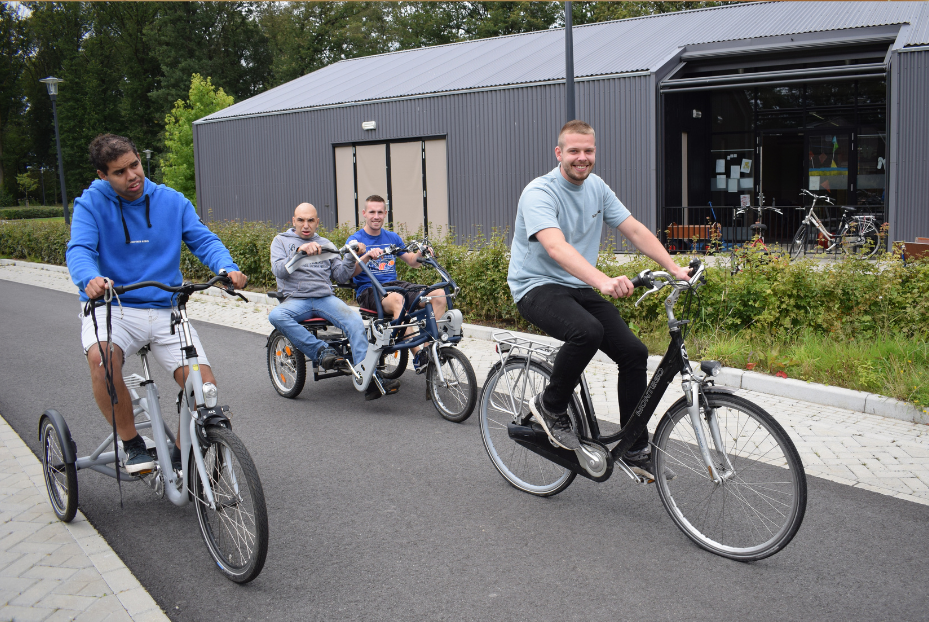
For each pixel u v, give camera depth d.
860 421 5.16
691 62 16.22
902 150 12.70
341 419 5.66
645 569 3.29
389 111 18.56
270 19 56.44
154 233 3.79
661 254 3.78
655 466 3.63
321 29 51.50
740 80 13.82
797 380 5.82
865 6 15.91
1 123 66.25
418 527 3.76
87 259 3.48
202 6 54.03
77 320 10.34
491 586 3.17
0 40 65.56
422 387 6.58
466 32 46.06
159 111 56.72
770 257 7.14
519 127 16.48
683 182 16.59
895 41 13.16
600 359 7.13
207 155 22.66
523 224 3.80
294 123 20.52
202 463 3.30
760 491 3.31
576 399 3.82
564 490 4.23
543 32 21.27
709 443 3.42
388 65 22.81
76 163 59.47
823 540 3.53
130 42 58.12
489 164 17.08
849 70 12.98
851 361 5.88
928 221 12.60
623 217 3.91
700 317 7.14
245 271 12.59
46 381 6.92
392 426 5.46
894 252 6.77
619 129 14.99
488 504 4.04
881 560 3.33
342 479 4.44
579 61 16.58
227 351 8.16
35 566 3.38
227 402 6.19
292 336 5.93
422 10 46.84
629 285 3.21
